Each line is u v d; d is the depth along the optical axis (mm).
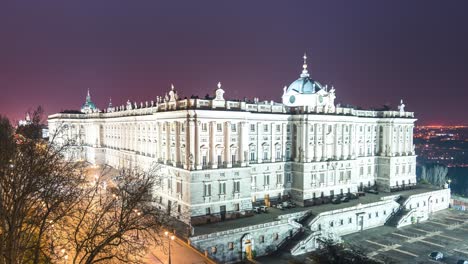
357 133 116562
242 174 86438
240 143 87125
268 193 97188
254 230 76438
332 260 60406
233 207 85062
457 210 121250
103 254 54875
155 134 108125
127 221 44844
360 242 88250
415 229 99625
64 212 44844
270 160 97625
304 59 118375
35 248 42656
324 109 103500
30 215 47312
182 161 84562
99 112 158625
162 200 90750
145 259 60250
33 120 54219
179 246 67000
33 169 45438
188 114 80188
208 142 82688
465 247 86000
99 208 64938
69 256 55156
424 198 115000
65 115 165125
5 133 55031
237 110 85500
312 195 99688
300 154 99250
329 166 103375
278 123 99250
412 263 76375
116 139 144500
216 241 71312
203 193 80688
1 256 38281
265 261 74625
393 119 120188
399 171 123875
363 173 119312
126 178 78500
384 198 105625
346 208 93375
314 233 80875
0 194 43062
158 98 105625
